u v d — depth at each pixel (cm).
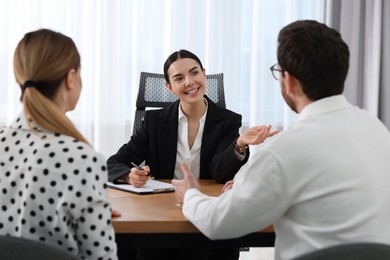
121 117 371
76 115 367
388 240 108
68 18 361
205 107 220
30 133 116
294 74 115
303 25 115
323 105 115
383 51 383
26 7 356
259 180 110
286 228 115
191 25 369
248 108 385
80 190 109
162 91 252
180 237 133
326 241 109
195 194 132
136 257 196
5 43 356
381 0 378
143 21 370
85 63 365
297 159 109
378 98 385
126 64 371
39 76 116
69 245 112
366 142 112
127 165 216
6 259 95
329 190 108
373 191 108
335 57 112
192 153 216
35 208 110
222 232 117
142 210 143
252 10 378
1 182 114
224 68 375
